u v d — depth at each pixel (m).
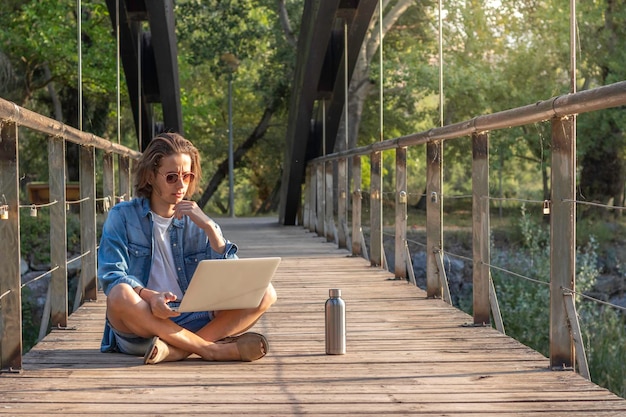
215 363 3.32
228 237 11.23
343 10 9.59
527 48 19.17
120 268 3.34
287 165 13.08
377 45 17.62
